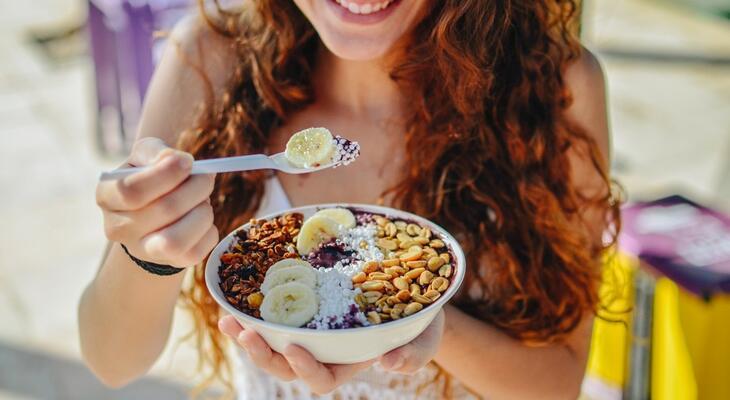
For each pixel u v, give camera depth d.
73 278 1.93
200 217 0.50
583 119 0.83
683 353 1.22
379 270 0.55
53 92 2.87
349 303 0.50
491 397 0.76
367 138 0.81
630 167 2.39
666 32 3.40
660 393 1.29
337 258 0.56
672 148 2.50
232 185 0.79
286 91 0.80
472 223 0.78
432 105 0.78
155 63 2.29
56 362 1.68
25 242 2.06
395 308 0.50
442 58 0.74
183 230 0.49
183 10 2.27
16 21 3.44
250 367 0.79
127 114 2.48
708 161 2.42
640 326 1.29
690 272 1.19
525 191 0.77
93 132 2.62
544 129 0.79
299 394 0.78
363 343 0.49
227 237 0.58
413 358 0.52
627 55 3.17
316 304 0.50
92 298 0.72
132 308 0.68
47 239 2.08
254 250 0.57
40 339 1.74
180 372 1.51
